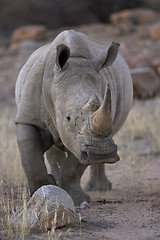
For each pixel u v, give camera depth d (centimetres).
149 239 1745
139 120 3741
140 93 4791
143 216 1995
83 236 1748
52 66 2070
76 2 10419
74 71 1959
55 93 1980
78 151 1828
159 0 10569
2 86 5347
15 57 6656
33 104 2133
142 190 2467
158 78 5094
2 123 3784
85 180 2772
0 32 9775
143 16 8256
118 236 1769
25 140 2123
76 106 1866
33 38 7444
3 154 2802
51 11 10275
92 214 2012
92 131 1762
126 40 7050
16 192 2364
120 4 10512
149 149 3375
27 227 1772
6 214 1948
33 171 2105
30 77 2152
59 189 1864
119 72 2436
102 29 7950
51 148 2486
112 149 1762
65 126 1898
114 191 2500
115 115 2405
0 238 1734
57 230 1798
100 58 2031
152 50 6309
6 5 10194
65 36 2127
